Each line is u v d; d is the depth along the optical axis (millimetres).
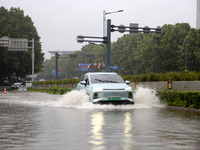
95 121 9414
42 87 49219
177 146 5785
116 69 113750
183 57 71250
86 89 15141
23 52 72250
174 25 79812
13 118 10242
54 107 14703
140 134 7078
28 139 6473
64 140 6352
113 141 6238
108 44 28484
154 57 80750
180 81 18969
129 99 14227
